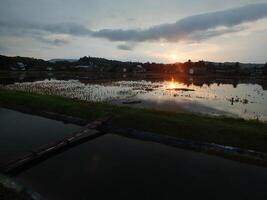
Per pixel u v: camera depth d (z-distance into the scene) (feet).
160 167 45.65
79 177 41.09
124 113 76.74
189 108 108.68
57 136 64.34
